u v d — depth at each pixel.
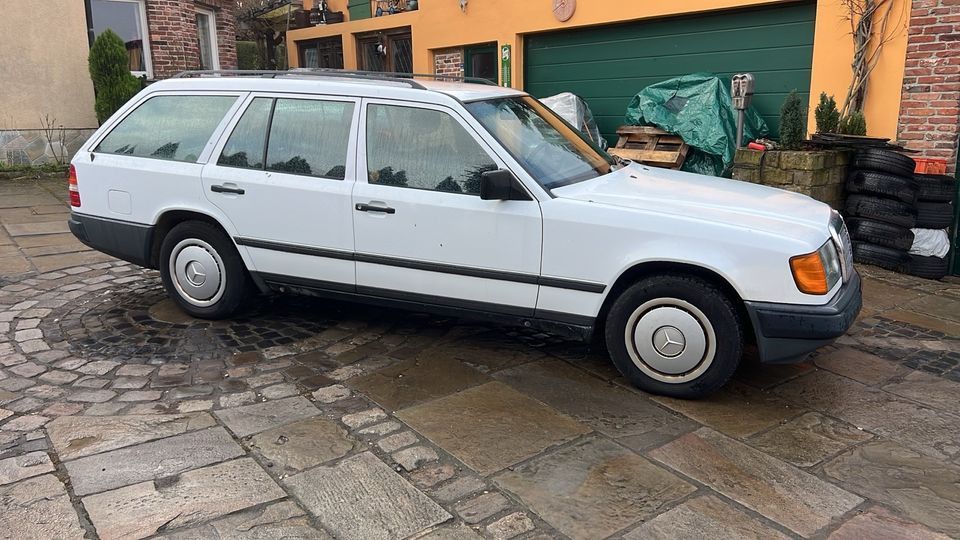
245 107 4.97
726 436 3.70
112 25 12.69
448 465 3.41
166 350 4.79
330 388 4.25
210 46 14.54
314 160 4.74
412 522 2.97
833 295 3.82
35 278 6.48
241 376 4.40
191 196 5.04
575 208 4.04
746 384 4.33
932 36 6.72
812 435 3.72
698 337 3.93
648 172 4.99
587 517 3.02
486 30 11.38
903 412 3.97
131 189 5.24
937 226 6.69
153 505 3.06
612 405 4.03
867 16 7.12
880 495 3.19
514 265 4.21
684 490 3.21
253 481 3.25
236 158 4.97
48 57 11.88
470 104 4.48
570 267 4.09
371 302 4.79
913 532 2.93
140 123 5.33
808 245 3.71
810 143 7.29
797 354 3.82
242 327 5.22
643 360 4.10
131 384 4.27
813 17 7.81
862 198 6.95
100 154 5.41
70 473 3.29
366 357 4.72
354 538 2.87
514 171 4.20
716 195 4.35
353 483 3.25
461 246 4.32
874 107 7.28
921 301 5.97
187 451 3.50
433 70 12.77
